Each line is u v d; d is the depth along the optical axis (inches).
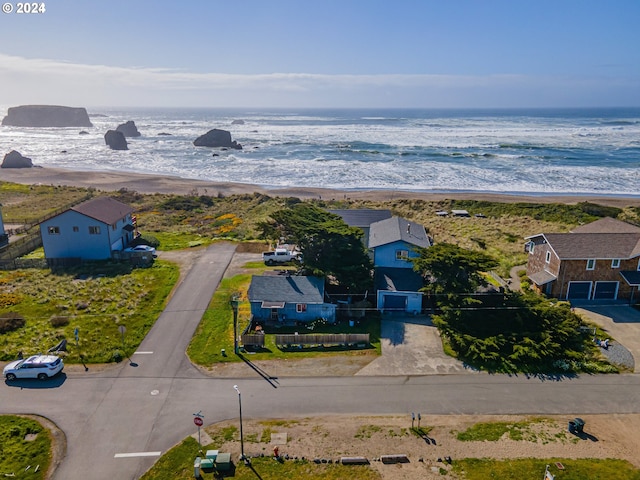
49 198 3309.5
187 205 3083.2
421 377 1178.6
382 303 1526.8
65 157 5693.9
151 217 2773.1
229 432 971.9
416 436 962.1
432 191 3627.0
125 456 903.1
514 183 3863.2
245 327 1413.6
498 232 2455.7
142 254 1961.1
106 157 5698.8
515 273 1873.8
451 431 978.1
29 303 1562.5
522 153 5442.9
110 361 1230.3
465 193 3528.5
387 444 938.7
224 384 1141.7
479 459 898.7
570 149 5743.1
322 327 1432.1
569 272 1568.7
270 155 5649.6
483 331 1328.7
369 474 861.2
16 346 1293.1
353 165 4800.7
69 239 1935.3
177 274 1820.9
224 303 1567.4
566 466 877.8
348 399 1088.2
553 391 1120.8
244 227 2502.5
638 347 1307.8
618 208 2915.8
